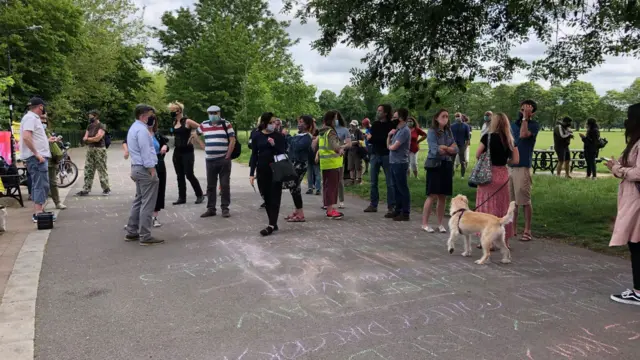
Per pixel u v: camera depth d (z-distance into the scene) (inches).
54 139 328.8
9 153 381.7
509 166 247.8
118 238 249.4
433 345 127.5
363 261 207.6
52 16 946.1
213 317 146.3
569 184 456.8
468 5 303.3
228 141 306.0
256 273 190.1
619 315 147.7
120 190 438.0
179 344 128.2
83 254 217.2
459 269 196.5
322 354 122.5
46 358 120.1
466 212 213.6
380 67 351.9
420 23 309.4
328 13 330.3
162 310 151.9
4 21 847.1
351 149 471.2
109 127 2015.3
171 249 227.3
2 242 239.9
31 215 310.3
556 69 358.6
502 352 123.4
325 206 323.9
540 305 156.3
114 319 144.6
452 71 365.7
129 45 1569.9
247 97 1288.1
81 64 1232.2
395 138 290.8
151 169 231.9
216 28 1459.2
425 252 223.6
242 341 130.0
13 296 162.6
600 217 288.8
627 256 215.5
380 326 139.9
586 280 182.2
